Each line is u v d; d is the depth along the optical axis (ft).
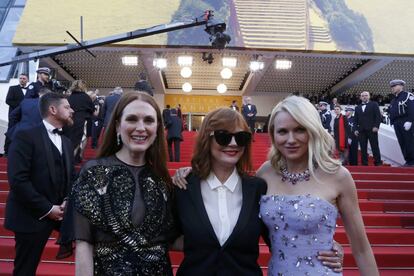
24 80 25.18
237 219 6.08
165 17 45.24
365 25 46.91
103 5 46.09
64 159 9.57
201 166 6.39
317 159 6.27
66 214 5.72
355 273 12.70
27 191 8.63
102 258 5.48
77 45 33.01
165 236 6.01
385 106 59.26
